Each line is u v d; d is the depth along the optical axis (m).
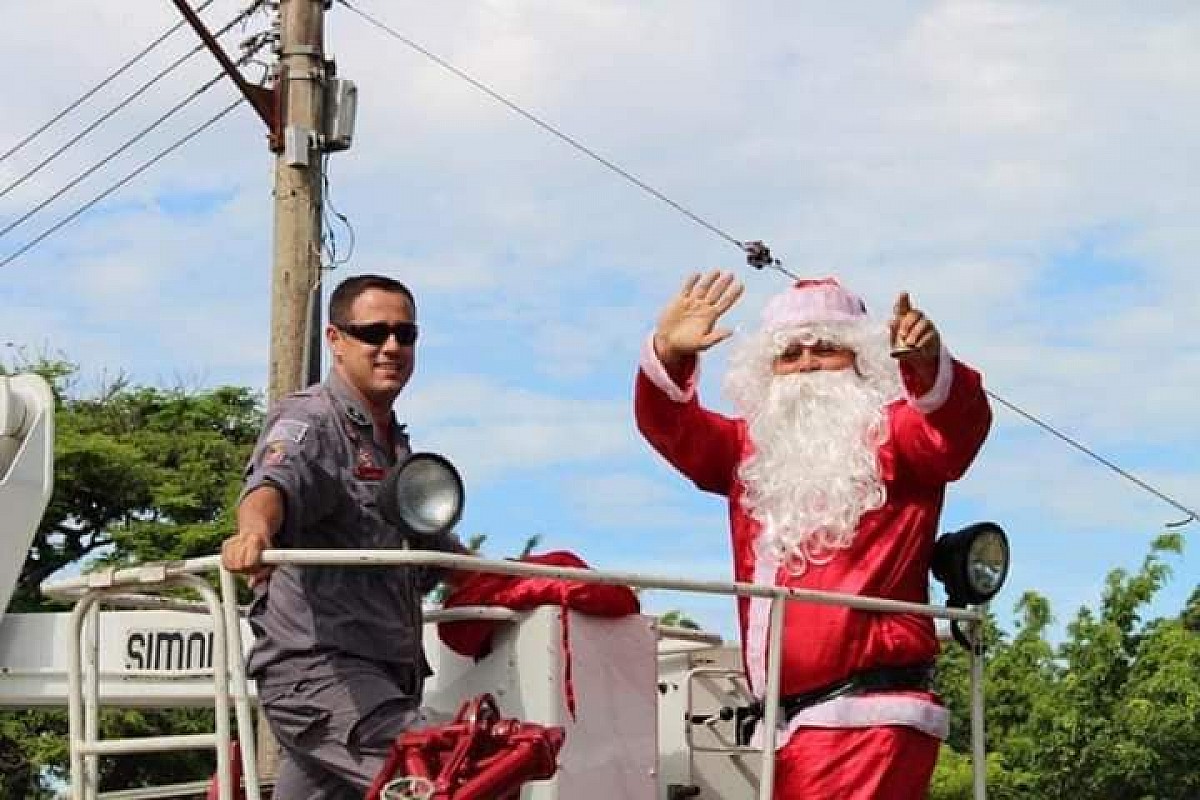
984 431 5.30
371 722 4.77
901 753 5.17
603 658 5.09
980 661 5.54
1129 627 18.61
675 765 6.01
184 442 22.20
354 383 5.03
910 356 5.12
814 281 5.79
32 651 6.29
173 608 6.00
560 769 4.92
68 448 20.50
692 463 5.62
